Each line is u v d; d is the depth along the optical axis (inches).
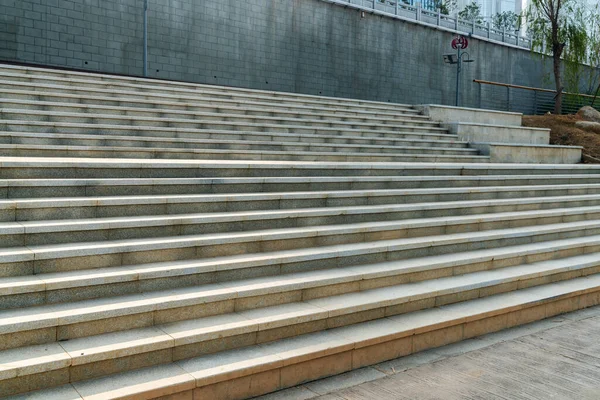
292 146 394.0
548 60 1116.5
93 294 172.6
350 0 828.6
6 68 384.2
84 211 206.7
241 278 203.3
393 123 548.7
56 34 588.7
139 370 153.8
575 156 611.2
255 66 737.6
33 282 163.6
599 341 221.6
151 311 169.5
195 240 204.7
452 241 271.9
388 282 229.0
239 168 275.1
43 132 309.9
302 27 780.6
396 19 887.1
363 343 184.2
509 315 234.5
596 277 292.5
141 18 642.8
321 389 169.0
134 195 229.9
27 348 148.7
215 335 167.3
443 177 348.8
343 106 550.9
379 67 870.4
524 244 306.2
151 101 395.2
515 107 1069.8
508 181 393.4
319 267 224.5
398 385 173.9
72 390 140.3
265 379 163.5
